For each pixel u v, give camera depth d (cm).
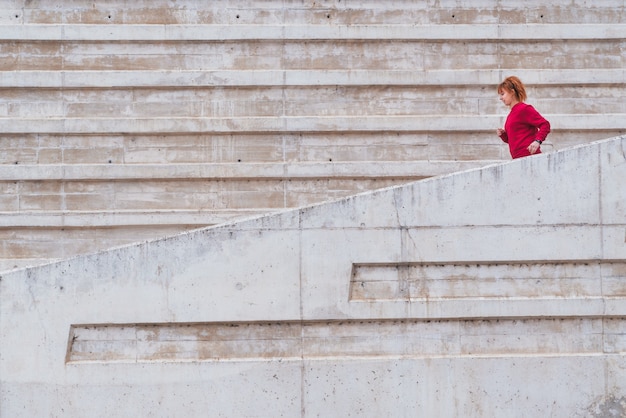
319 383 991
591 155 1006
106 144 1433
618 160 1006
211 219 1407
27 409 983
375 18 1464
